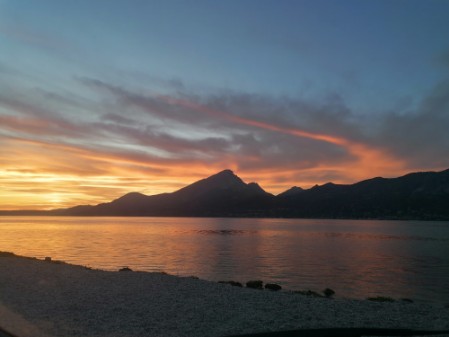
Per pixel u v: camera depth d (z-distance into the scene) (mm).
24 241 74500
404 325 10664
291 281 30422
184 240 82000
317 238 93938
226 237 94188
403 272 37562
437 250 64312
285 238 92812
